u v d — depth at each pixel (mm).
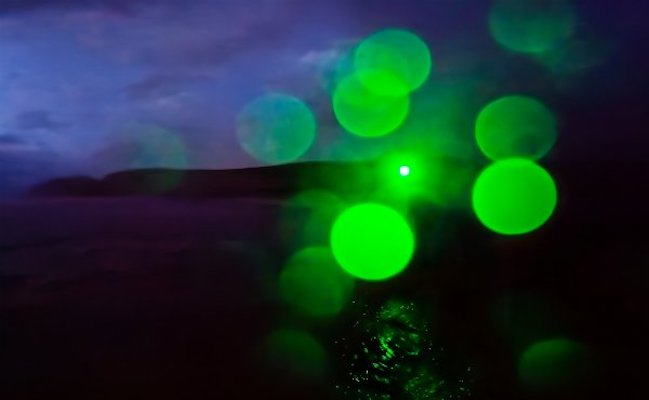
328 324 3469
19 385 2762
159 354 3107
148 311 3779
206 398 2623
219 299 3979
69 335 3373
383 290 3994
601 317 3426
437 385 2697
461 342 3123
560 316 3451
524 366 2834
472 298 3744
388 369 2859
